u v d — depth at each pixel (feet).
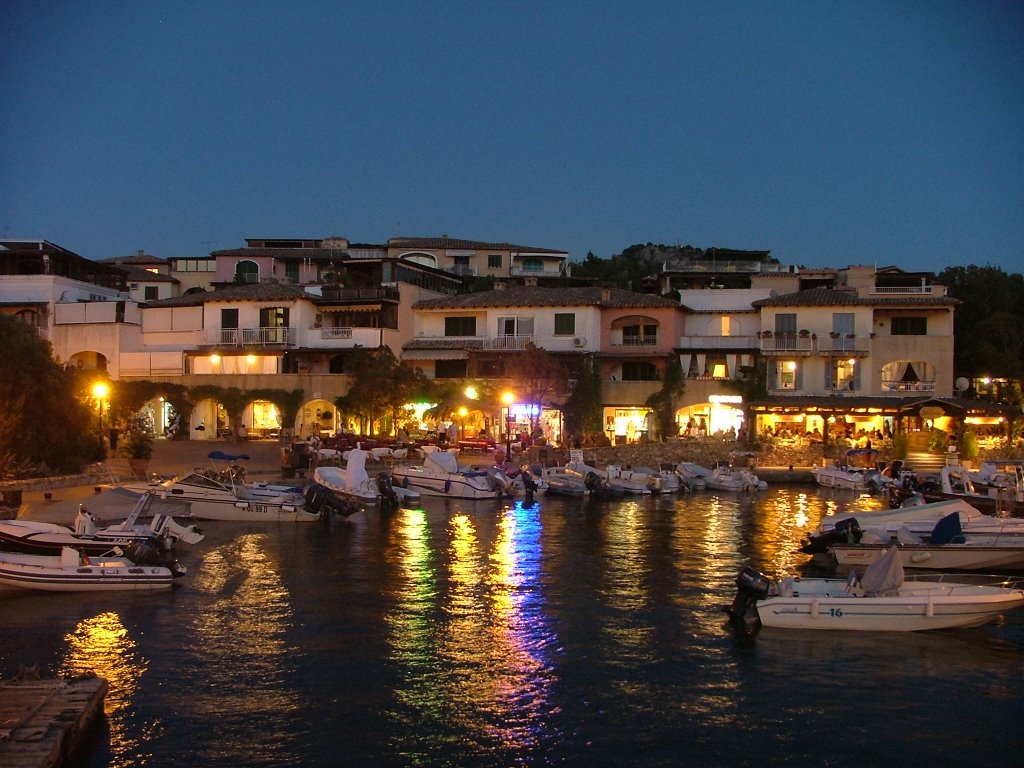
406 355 248.11
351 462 154.40
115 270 288.10
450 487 166.40
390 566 104.37
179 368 241.35
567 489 175.01
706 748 57.93
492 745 57.77
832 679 69.46
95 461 160.45
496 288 304.30
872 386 237.45
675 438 227.20
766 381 238.68
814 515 151.84
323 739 58.23
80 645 74.33
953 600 80.07
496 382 224.74
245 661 71.31
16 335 144.05
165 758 55.36
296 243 377.09
